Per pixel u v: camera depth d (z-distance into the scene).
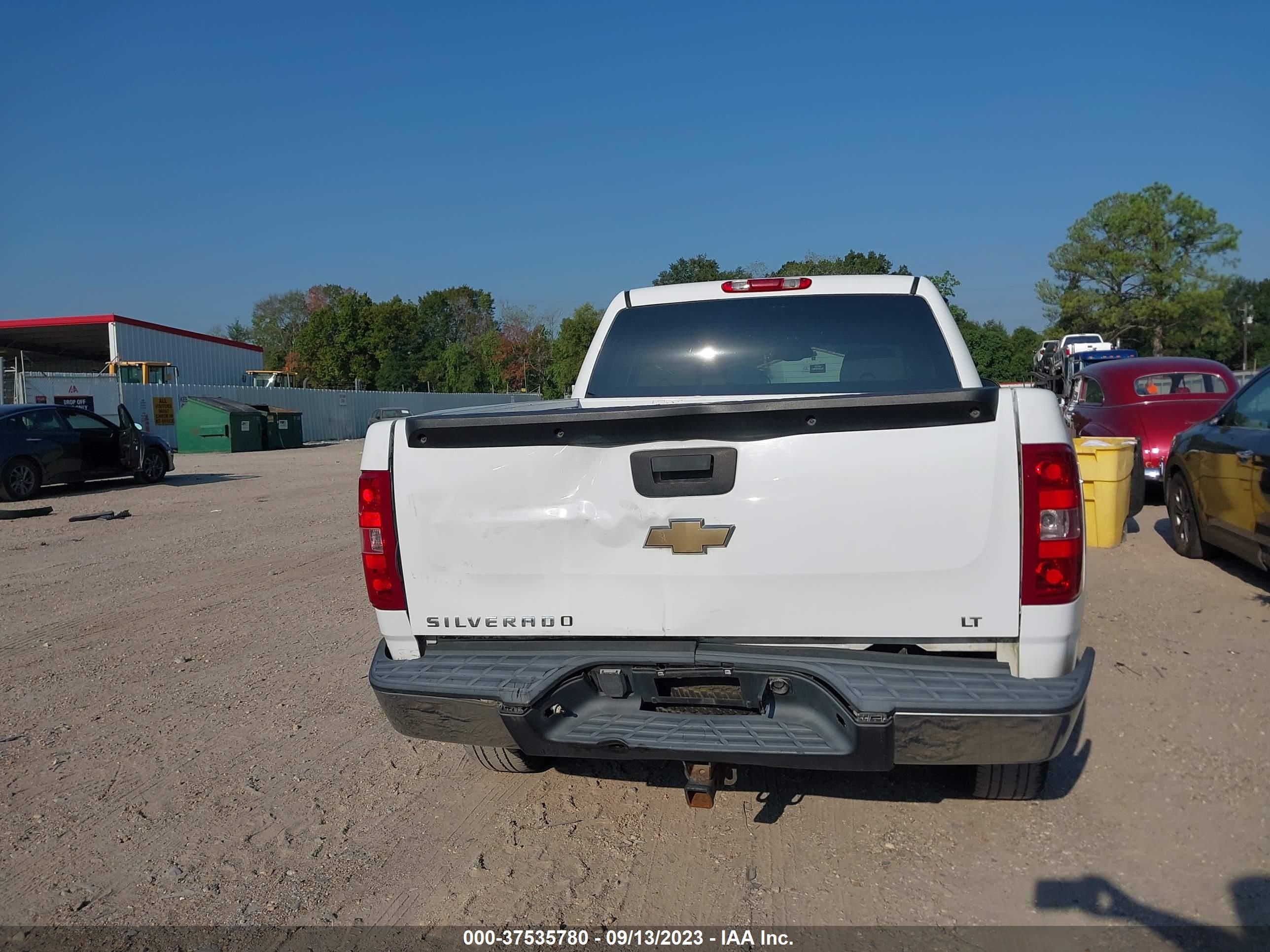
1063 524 2.77
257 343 107.56
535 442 3.08
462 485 3.15
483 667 3.14
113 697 5.35
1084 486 8.48
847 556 2.88
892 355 4.27
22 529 12.27
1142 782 3.86
